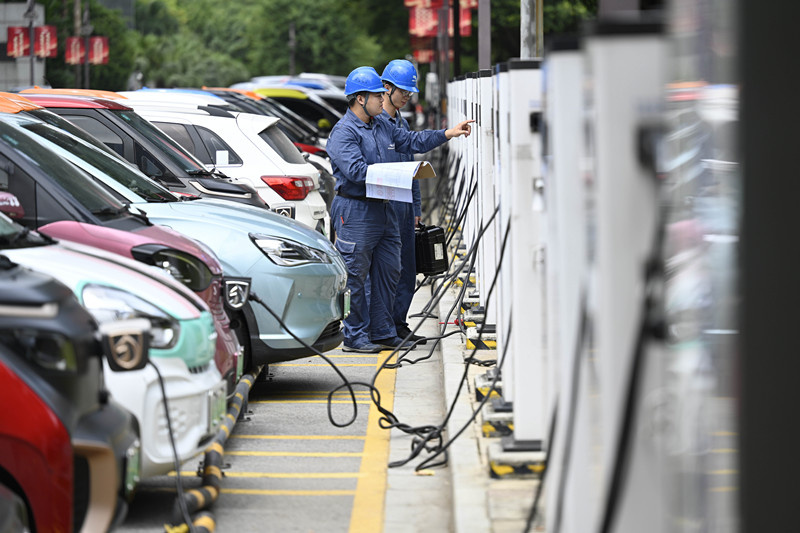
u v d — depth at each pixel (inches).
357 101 864.3
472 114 918.4
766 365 246.8
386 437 651.5
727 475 340.5
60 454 369.7
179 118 1146.7
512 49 4037.9
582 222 320.5
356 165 852.6
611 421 275.6
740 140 244.7
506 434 555.5
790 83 241.1
